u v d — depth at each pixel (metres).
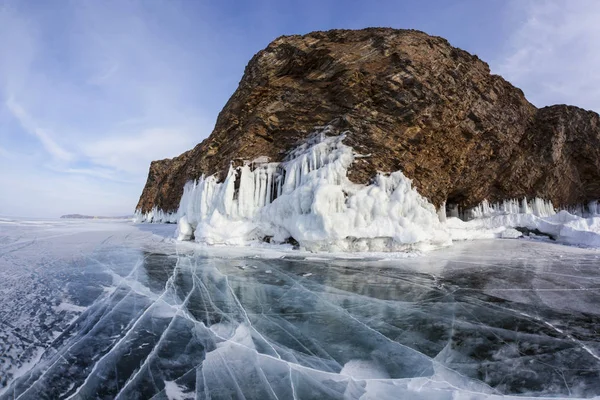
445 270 7.21
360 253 9.00
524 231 13.92
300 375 3.15
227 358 3.45
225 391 2.90
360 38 11.45
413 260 8.27
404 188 9.80
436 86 10.50
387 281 6.27
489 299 5.22
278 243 10.24
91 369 3.24
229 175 11.28
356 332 4.04
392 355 3.50
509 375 3.10
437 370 3.21
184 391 2.90
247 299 5.24
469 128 11.73
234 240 10.62
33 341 3.81
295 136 11.38
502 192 14.99
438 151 11.12
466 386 2.95
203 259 8.45
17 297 5.34
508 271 7.12
